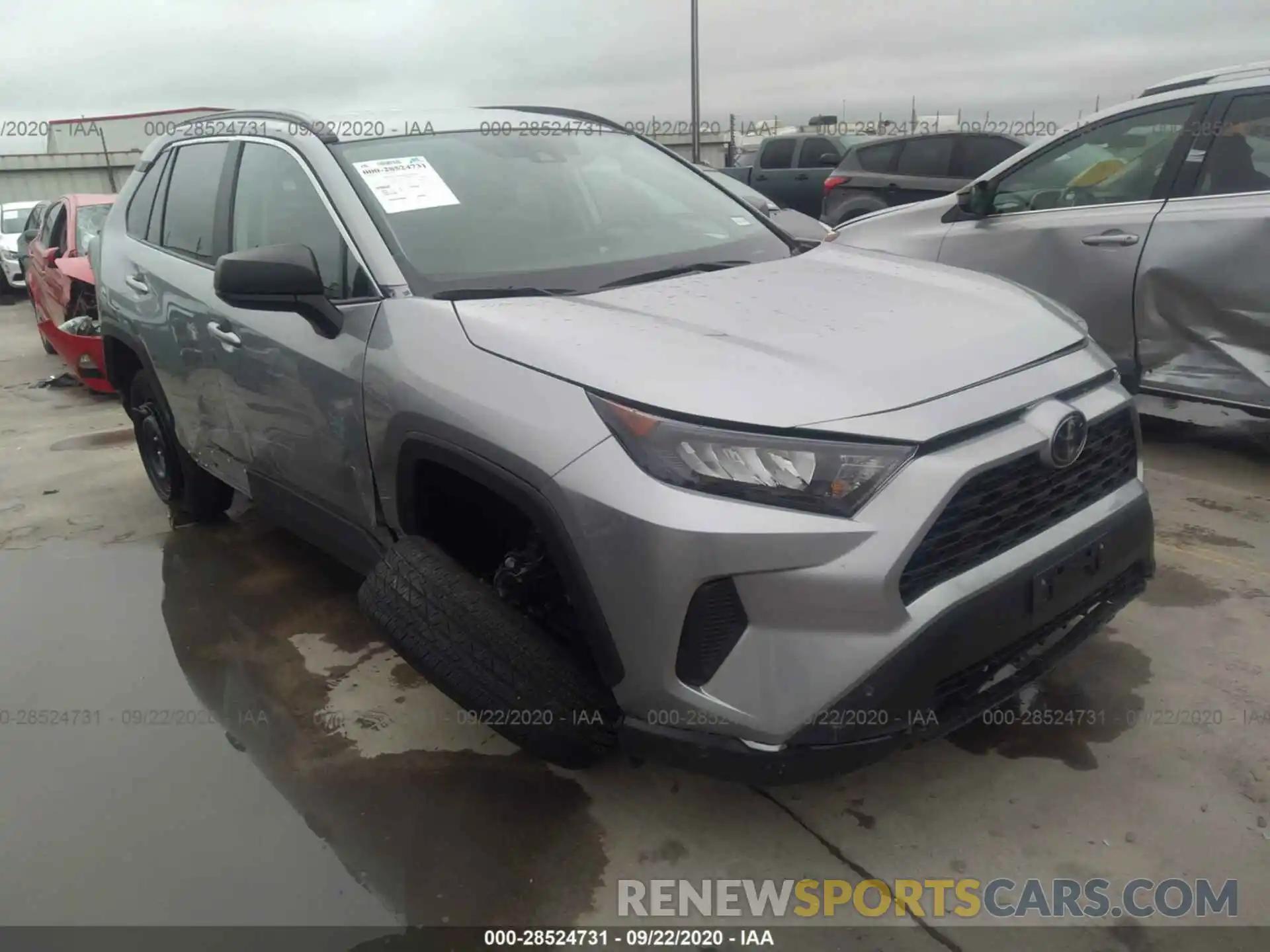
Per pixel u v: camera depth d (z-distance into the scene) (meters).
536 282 2.61
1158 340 4.19
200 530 4.32
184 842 2.36
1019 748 2.51
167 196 3.88
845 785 2.42
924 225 5.19
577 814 2.38
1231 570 3.32
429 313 2.39
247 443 3.24
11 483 5.13
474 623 2.20
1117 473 2.39
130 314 3.95
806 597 1.85
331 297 2.70
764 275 2.72
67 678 3.15
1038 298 2.66
